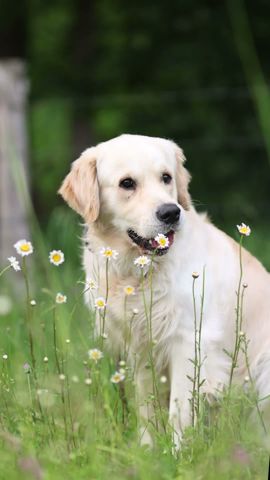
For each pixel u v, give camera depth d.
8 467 5.11
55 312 6.68
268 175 17.56
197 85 18.22
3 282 10.85
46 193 20.00
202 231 6.87
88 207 6.85
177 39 18.45
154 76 18.66
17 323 8.22
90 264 7.06
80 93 19.70
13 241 11.93
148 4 18.53
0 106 11.98
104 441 5.63
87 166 6.94
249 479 5.15
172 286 6.55
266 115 10.89
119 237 6.84
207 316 6.63
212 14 18.12
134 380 6.57
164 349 6.70
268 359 6.89
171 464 5.34
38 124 22.81
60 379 5.91
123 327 6.79
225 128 18.05
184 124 18.27
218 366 6.65
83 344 6.91
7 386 6.18
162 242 6.05
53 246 11.01
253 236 14.14
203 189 17.64
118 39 18.89
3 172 11.96
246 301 6.89
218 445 5.36
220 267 6.81
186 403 6.51
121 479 4.94
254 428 6.30
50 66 19.98
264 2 18.05
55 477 4.92
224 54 18.08
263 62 18.06
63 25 20.67
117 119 19.20
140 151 6.75
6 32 20.69
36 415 5.97
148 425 6.27
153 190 6.65
